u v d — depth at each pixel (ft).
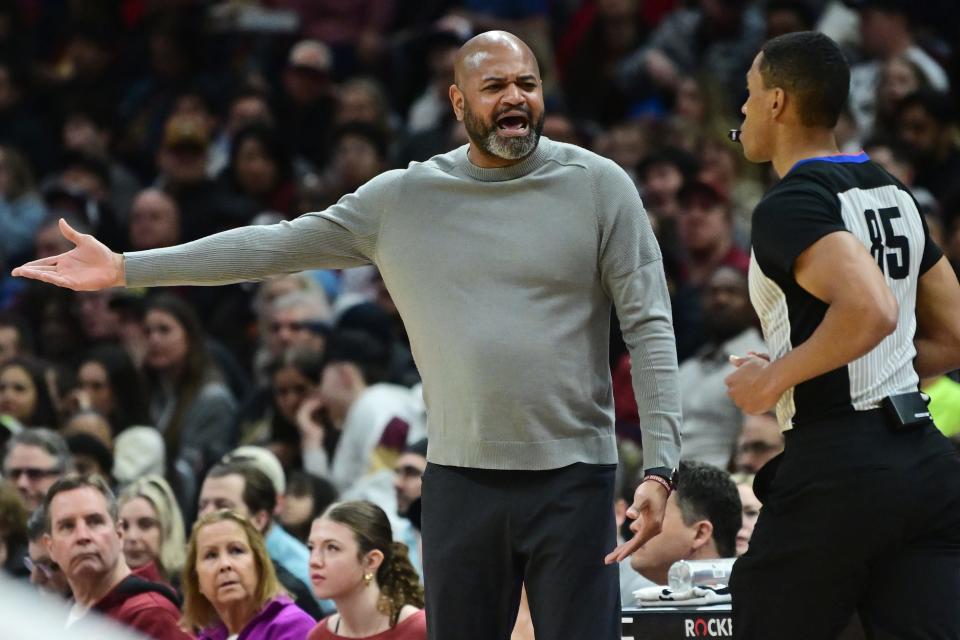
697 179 97.81
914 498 39.47
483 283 42.93
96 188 132.46
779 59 41.68
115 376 94.32
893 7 118.32
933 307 42.47
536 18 134.31
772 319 41.11
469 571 43.27
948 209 98.63
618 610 43.57
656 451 42.65
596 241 43.09
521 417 42.57
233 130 133.59
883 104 111.14
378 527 59.82
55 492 62.49
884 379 40.22
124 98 149.18
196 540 61.87
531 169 43.42
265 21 146.00
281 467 78.07
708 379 80.79
